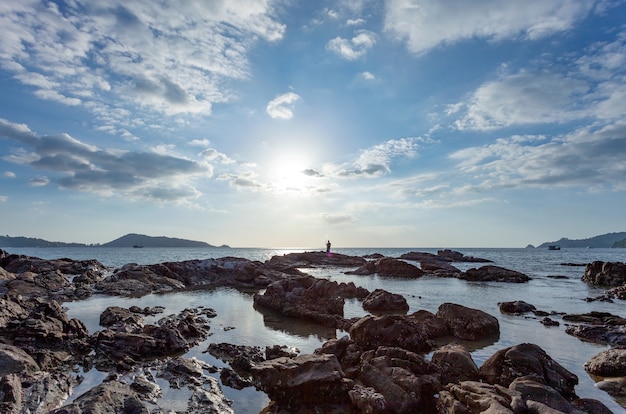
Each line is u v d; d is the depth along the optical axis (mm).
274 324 24984
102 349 17719
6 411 11188
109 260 102875
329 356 14312
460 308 23125
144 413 11141
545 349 19203
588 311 29656
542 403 10867
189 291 41469
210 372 15508
